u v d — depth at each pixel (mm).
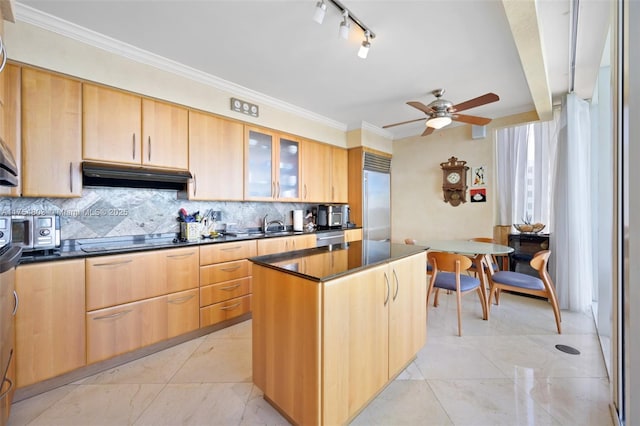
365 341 1600
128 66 2381
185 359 2223
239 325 2895
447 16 1962
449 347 2375
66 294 1886
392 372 1828
